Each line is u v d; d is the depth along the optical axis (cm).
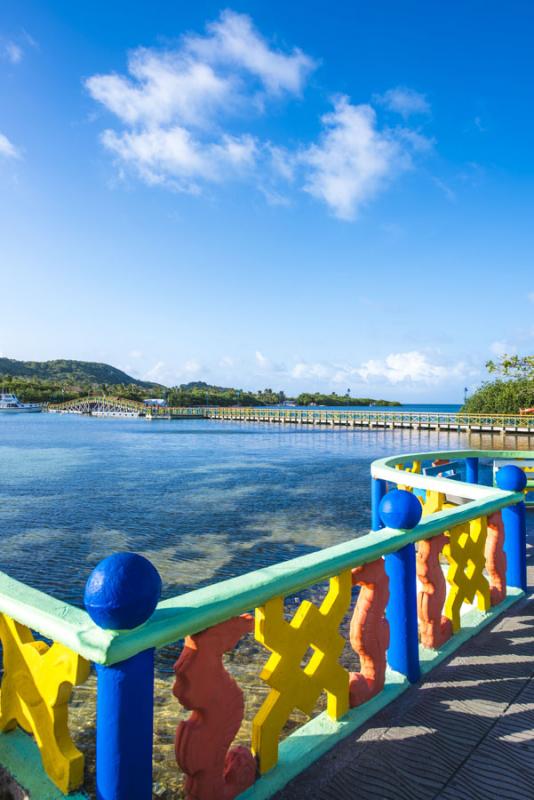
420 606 302
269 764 196
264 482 2141
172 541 1170
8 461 2978
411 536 259
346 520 1386
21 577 928
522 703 249
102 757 143
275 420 8612
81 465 2789
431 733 226
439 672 278
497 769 204
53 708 167
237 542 1159
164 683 471
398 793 191
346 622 599
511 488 384
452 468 730
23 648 180
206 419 10031
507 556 396
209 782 173
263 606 188
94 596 135
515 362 3062
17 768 183
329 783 196
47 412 14262
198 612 158
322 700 385
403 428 6531
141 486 2031
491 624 338
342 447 4022
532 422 5253
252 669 482
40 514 1487
